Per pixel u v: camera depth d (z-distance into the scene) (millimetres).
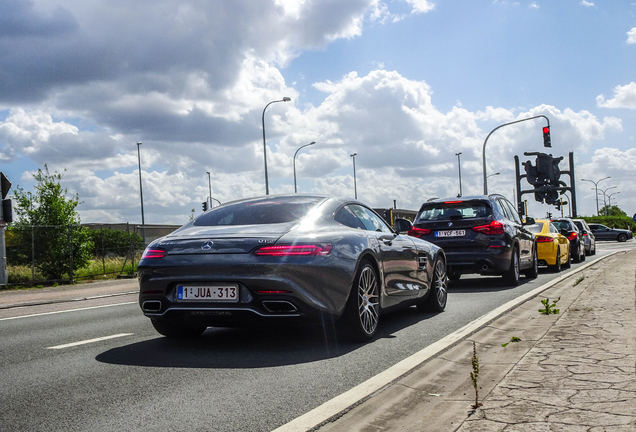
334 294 5410
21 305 12039
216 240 5352
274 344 5816
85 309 10266
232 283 5207
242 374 4527
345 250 5621
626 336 5039
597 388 3482
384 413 3381
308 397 3836
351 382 4227
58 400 3873
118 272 22625
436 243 11555
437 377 4180
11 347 6102
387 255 6527
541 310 7094
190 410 3586
